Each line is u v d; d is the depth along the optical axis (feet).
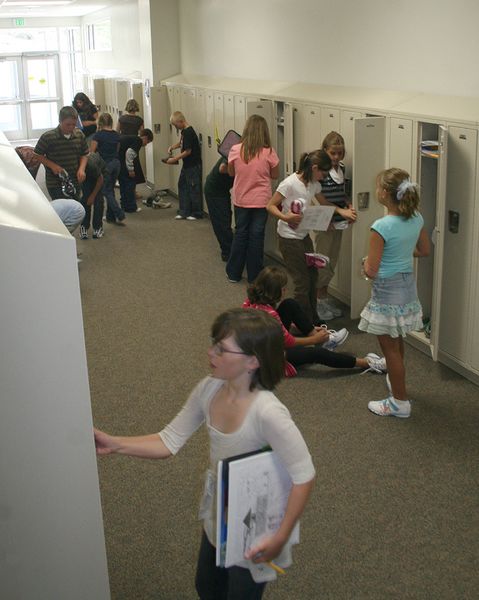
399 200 11.28
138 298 19.03
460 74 14.30
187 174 27.32
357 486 10.50
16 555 6.06
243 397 5.95
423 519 9.73
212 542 6.30
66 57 56.03
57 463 5.97
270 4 22.54
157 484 10.68
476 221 12.89
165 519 9.86
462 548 9.15
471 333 13.48
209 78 28.12
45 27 52.60
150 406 13.17
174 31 31.42
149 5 30.83
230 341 5.78
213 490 6.20
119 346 15.94
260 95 21.11
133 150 28.55
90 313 17.98
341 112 16.88
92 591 6.40
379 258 11.38
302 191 15.37
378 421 12.34
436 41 14.89
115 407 13.15
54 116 56.85
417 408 12.75
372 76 17.43
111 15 43.29
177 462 11.23
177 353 15.52
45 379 5.75
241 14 24.82
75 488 6.07
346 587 8.48
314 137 18.40
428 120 13.74
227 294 19.19
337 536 9.39
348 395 13.28
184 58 31.32
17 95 54.95
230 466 5.55
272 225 22.27
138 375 14.47
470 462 11.08
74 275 5.64
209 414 6.19
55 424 5.87
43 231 5.53
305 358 13.92
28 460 5.87
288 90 20.70
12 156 8.30
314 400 13.12
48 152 22.30
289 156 19.62
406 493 10.32
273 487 5.78
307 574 8.70
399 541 9.29
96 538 6.28
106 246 24.20
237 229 19.56
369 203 15.60
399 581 8.57
